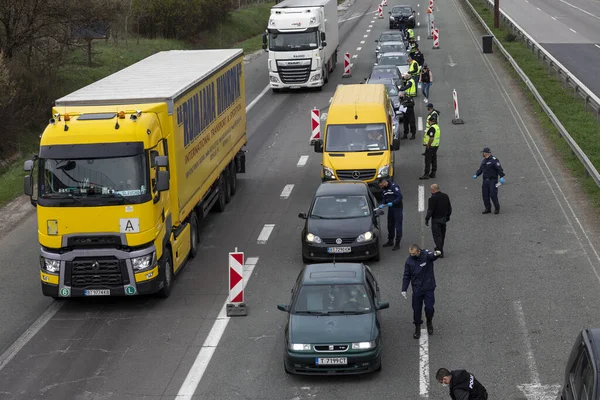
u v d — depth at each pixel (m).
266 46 54.69
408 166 36.22
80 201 21.86
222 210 31.53
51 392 18.39
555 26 82.56
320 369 18.20
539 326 20.44
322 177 32.41
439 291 23.03
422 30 82.31
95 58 57.91
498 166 28.89
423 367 18.77
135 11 70.69
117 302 23.55
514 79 54.22
